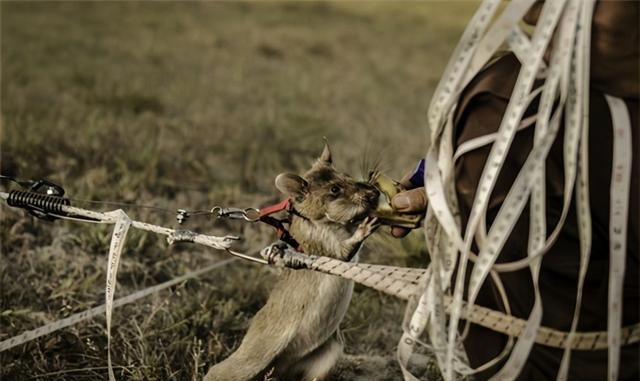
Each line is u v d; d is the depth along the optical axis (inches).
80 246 376.2
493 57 190.5
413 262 366.3
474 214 176.2
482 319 187.0
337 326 263.4
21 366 283.9
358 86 797.9
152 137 538.0
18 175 453.4
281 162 524.1
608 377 179.0
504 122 175.0
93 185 439.8
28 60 757.9
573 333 174.1
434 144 187.3
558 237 178.7
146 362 283.0
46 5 1074.7
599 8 173.5
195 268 368.2
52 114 572.1
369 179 264.5
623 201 172.7
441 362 185.2
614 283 171.9
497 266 176.1
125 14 1067.9
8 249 369.1
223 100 685.3
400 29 1137.4
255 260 222.1
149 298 337.4
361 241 251.9
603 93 176.7
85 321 311.9
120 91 657.0
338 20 1166.3
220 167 508.7
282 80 787.4
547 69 179.0
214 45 925.2
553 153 176.4
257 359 258.5
